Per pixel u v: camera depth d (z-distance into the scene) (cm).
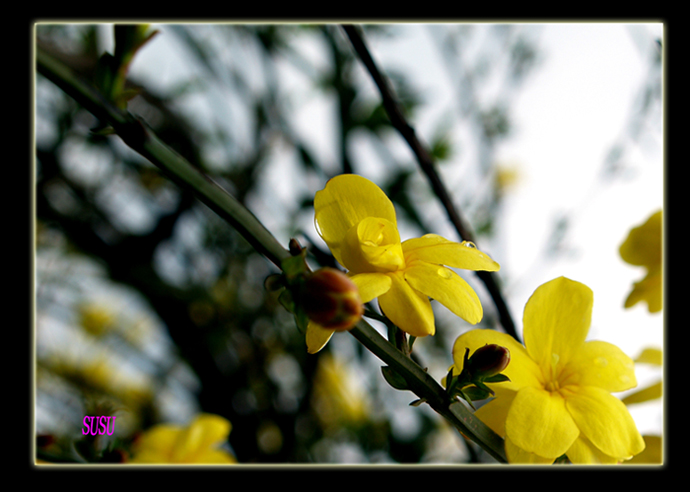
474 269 22
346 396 44
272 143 42
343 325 21
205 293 40
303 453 38
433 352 41
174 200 44
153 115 40
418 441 40
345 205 23
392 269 22
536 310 23
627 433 22
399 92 40
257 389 40
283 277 21
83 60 26
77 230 40
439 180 26
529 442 22
